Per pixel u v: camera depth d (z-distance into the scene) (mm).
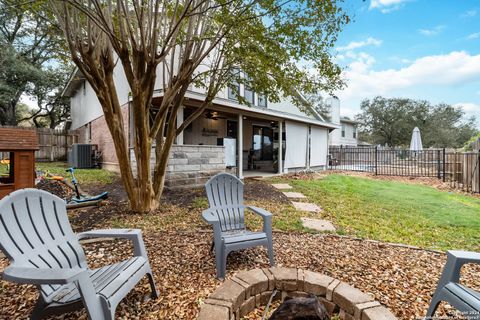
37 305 1508
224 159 7281
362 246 3021
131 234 1928
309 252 2805
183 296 1962
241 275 2010
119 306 1841
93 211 4285
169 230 3406
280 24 3875
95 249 2746
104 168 9523
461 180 7914
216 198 2893
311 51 4078
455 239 3434
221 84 5223
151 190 4266
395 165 14039
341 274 2342
